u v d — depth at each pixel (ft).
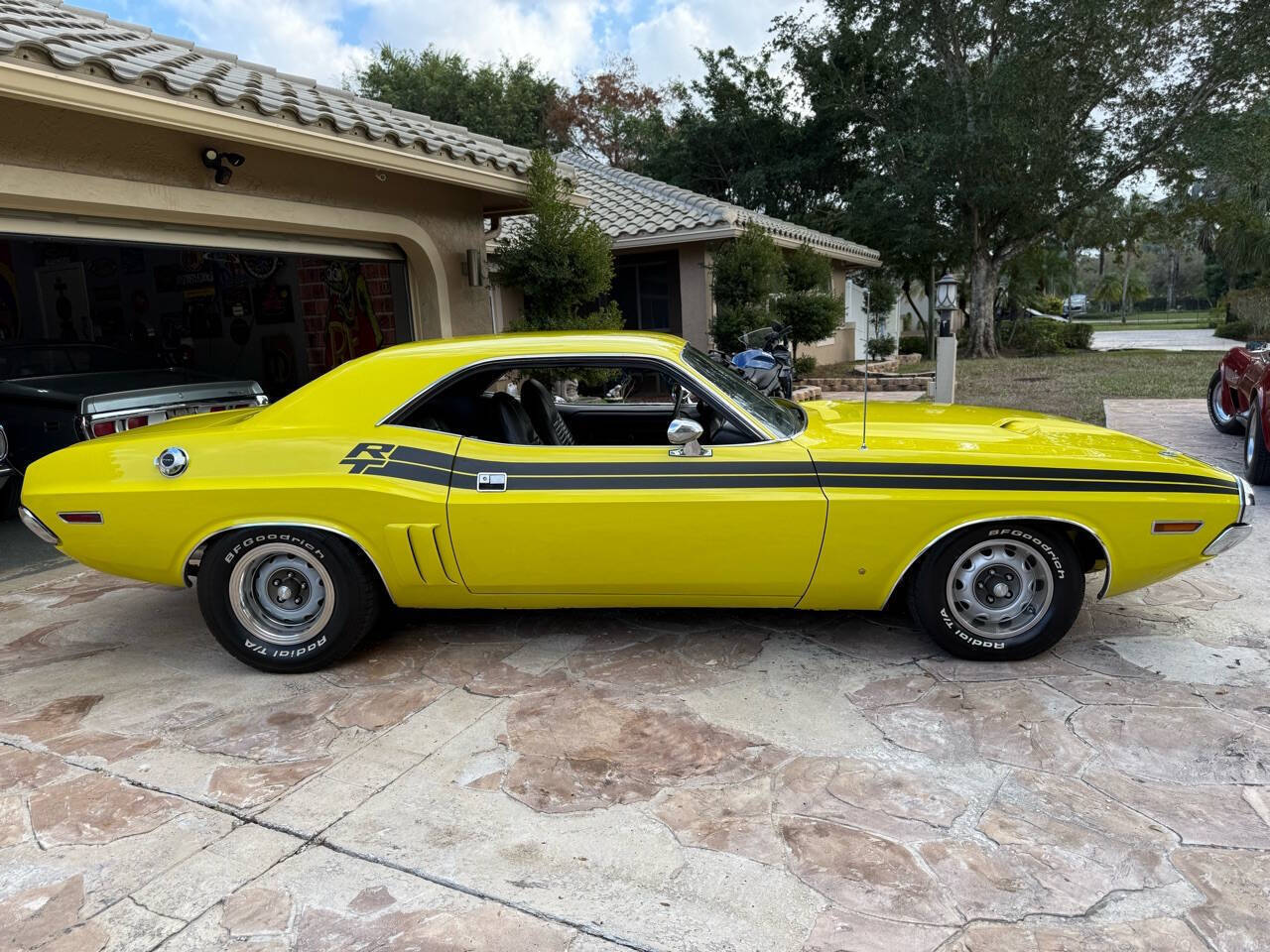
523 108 118.73
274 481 12.58
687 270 52.29
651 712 11.86
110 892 8.57
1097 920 7.82
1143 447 13.53
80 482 13.10
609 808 9.73
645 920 7.98
